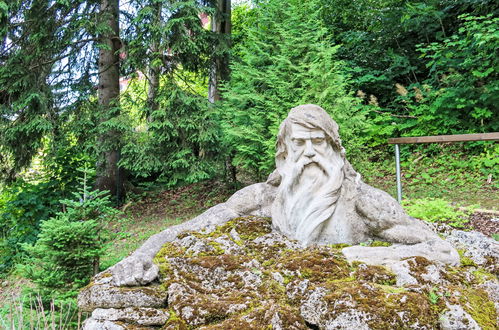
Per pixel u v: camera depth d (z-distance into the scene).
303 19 6.57
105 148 7.60
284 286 2.19
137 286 2.31
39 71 7.86
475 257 2.57
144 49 7.30
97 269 3.79
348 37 10.38
